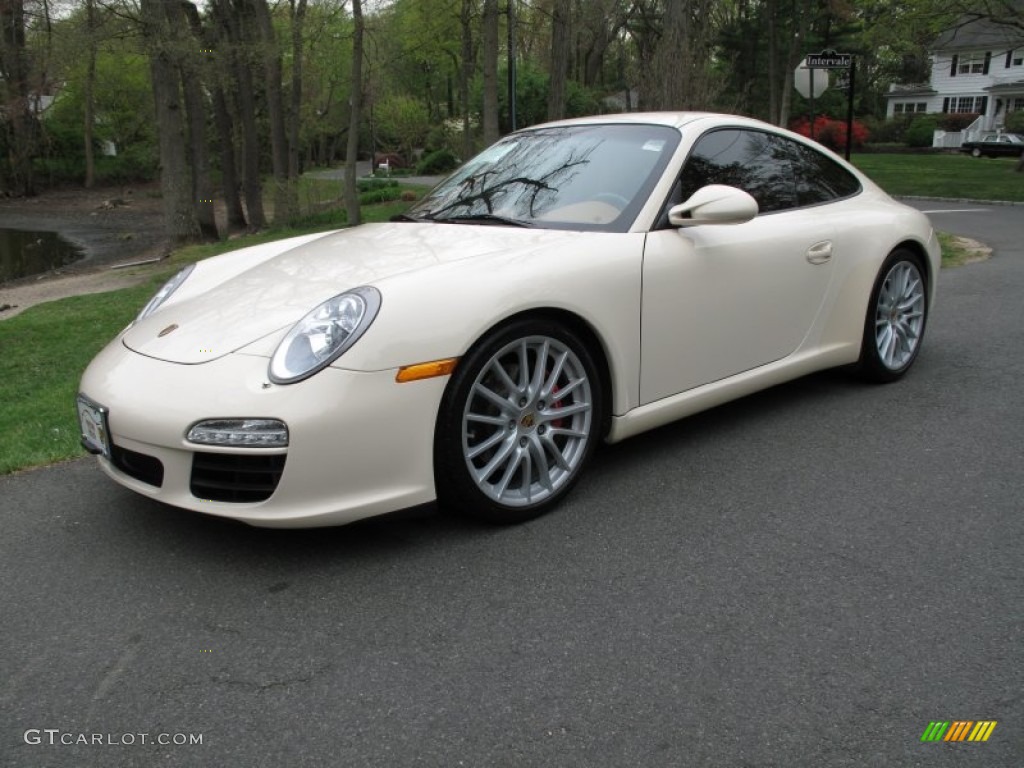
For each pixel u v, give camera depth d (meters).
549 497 2.90
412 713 1.92
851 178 4.26
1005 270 7.85
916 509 2.91
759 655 2.11
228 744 1.84
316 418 2.36
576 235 3.00
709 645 2.16
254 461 2.39
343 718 1.92
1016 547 2.63
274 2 25.84
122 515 3.02
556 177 3.42
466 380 2.59
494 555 2.65
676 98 10.76
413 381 2.48
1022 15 22.72
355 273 2.80
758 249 3.43
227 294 2.92
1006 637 2.16
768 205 3.64
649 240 3.08
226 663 2.13
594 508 2.97
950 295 6.64
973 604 2.32
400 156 55.97
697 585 2.45
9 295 15.23
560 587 2.45
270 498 2.39
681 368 3.24
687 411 3.33
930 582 2.44
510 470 2.78
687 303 3.18
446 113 62.16
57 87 29.55
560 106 18.70
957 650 2.11
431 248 2.96
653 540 2.73
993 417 3.79
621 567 2.56
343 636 2.23
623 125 3.60
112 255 24.64
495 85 16.72
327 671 2.09
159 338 2.74
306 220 23.64
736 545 2.68
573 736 1.84
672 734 1.84
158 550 2.74
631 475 3.25
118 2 17.30
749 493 3.07
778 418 3.85
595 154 3.46
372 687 2.02
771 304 3.54
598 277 2.88
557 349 2.84
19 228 34.47
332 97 44.38
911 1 22.55
